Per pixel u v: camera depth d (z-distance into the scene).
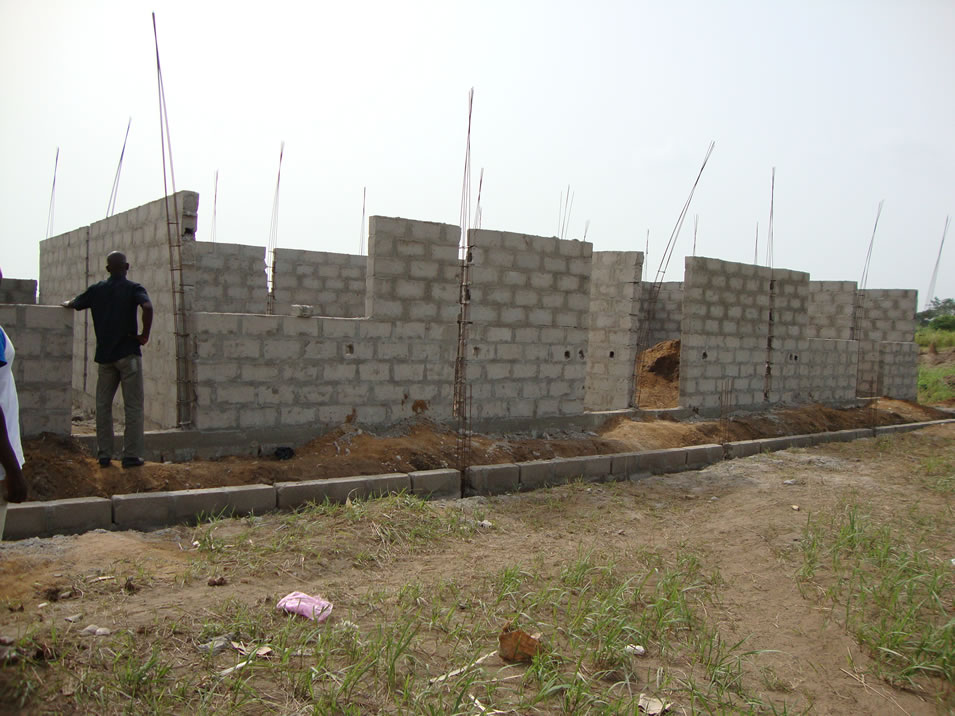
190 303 7.76
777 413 12.66
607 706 3.30
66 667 3.29
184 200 7.80
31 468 6.25
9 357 3.30
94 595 4.18
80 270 11.32
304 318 7.92
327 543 5.35
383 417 8.48
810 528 6.55
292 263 13.73
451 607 4.39
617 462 8.60
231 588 4.45
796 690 3.83
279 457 7.67
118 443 7.17
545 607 4.52
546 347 9.69
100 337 6.58
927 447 11.84
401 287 8.48
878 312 18.34
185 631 3.74
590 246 9.96
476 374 9.11
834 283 17.47
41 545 4.95
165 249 8.13
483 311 9.08
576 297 9.91
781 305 13.12
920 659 4.14
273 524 5.88
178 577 4.53
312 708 3.12
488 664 3.72
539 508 7.09
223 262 13.04
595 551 5.78
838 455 10.66
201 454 7.46
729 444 10.03
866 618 4.66
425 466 7.84
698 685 3.72
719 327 11.93
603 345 11.41
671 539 6.30
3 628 3.64
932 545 6.18
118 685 3.18
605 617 4.23
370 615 4.21
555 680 3.52
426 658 3.71
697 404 11.74
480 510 6.74
